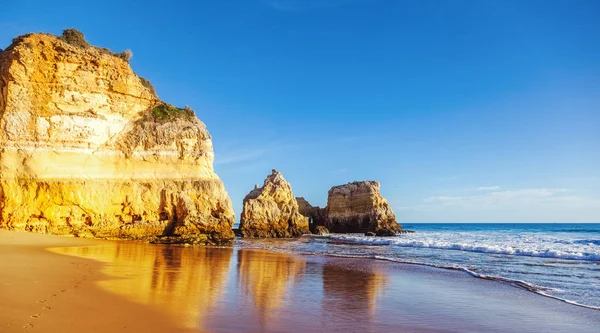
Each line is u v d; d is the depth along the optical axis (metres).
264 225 58.81
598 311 12.23
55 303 9.59
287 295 13.45
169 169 37.31
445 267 22.23
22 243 23.19
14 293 10.16
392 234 66.50
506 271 20.72
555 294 14.80
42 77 31.52
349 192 77.94
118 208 33.81
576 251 29.83
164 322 8.95
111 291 11.70
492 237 57.44
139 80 38.59
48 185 30.06
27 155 30.17
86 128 33.12
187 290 13.09
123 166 35.12
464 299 13.80
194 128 39.56
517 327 10.44
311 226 80.50
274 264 22.36
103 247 25.69
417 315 11.41
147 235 34.66
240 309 10.89
